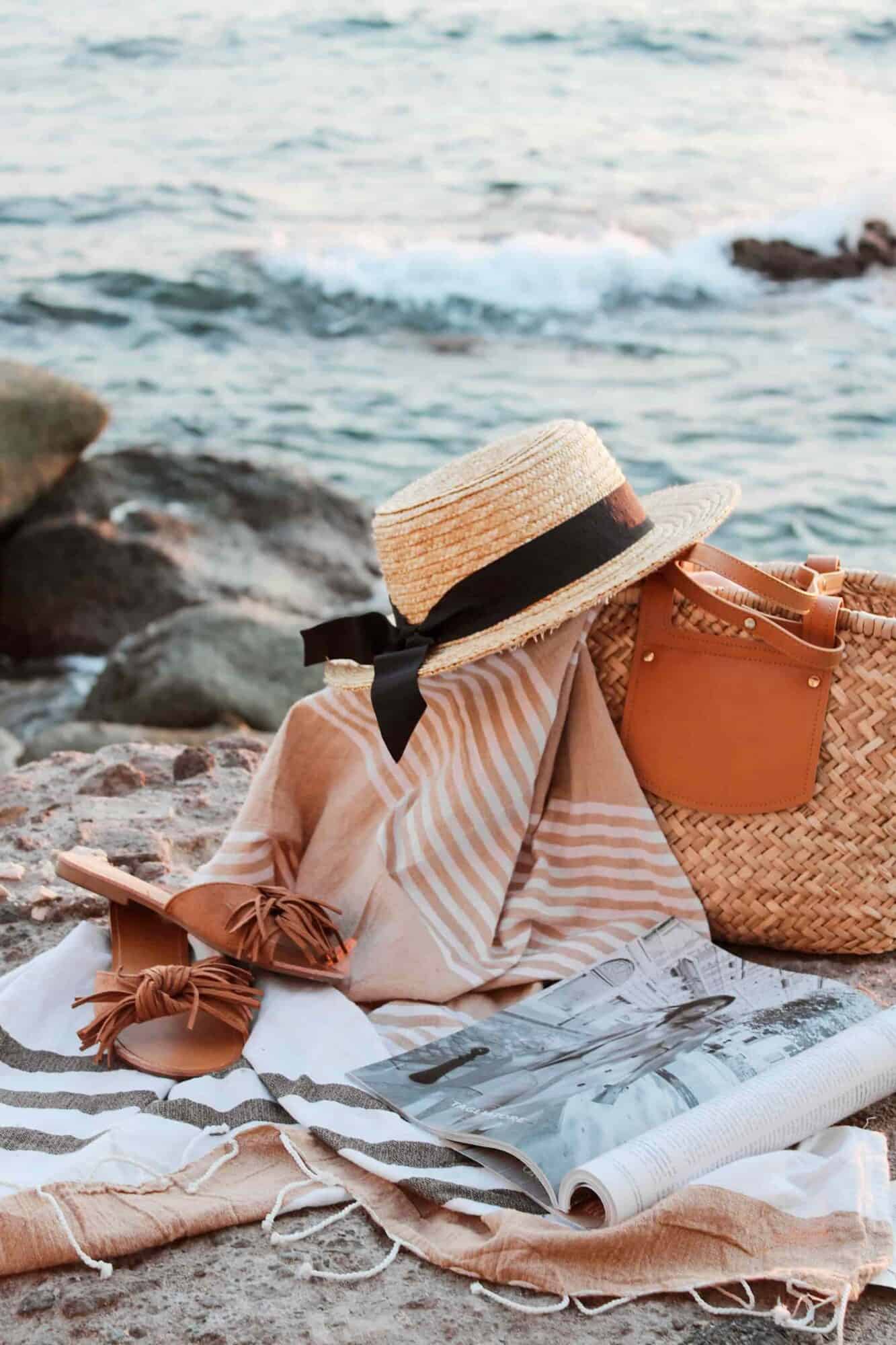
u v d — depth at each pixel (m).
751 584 2.54
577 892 2.67
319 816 2.80
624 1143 1.90
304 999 2.38
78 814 3.50
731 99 23.94
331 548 10.26
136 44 30.02
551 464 2.54
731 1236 1.75
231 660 7.91
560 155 21.89
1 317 16.59
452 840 2.61
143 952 2.53
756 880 2.62
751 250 17.17
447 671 2.65
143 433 13.39
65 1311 1.72
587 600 2.46
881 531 9.95
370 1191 1.93
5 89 27.42
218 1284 1.78
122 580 9.86
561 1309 1.72
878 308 16.20
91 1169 1.92
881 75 24.39
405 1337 1.68
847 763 2.55
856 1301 1.73
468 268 17.19
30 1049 2.29
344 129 24.14
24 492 10.33
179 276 17.42
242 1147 2.00
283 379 14.95
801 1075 1.97
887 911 2.58
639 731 2.67
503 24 28.25
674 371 14.39
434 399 14.12
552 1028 2.29
